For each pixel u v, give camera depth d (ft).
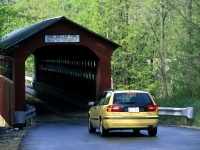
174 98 139.44
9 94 134.41
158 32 214.90
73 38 130.93
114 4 227.40
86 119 125.80
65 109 153.17
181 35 175.32
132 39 221.87
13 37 142.10
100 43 133.90
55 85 205.87
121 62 232.53
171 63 160.86
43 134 72.64
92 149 49.19
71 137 65.46
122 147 50.34
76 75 168.25
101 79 134.82
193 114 86.28
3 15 120.16
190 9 143.54
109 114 62.03
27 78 277.64
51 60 212.43
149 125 62.13
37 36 127.34
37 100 181.57
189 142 53.83
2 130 88.58
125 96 63.00
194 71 141.18
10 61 134.41
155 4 193.47
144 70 222.28
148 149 47.85
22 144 55.57
